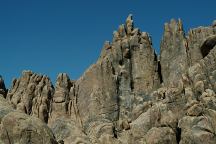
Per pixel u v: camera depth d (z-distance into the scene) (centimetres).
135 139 7819
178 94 8056
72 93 9406
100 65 9538
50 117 9069
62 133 7825
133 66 9650
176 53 9594
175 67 9419
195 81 8131
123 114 9006
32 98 9344
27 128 4953
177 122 7350
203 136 6906
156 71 9544
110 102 9106
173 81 9181
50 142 4997
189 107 7531
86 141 7406
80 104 9344
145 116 8056
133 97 9206
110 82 9312
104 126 8175
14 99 9300
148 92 9281
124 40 9844
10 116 5012
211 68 8281
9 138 4941
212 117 7238
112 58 9756
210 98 7569
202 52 9225
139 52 9719
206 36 9381
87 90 9456
